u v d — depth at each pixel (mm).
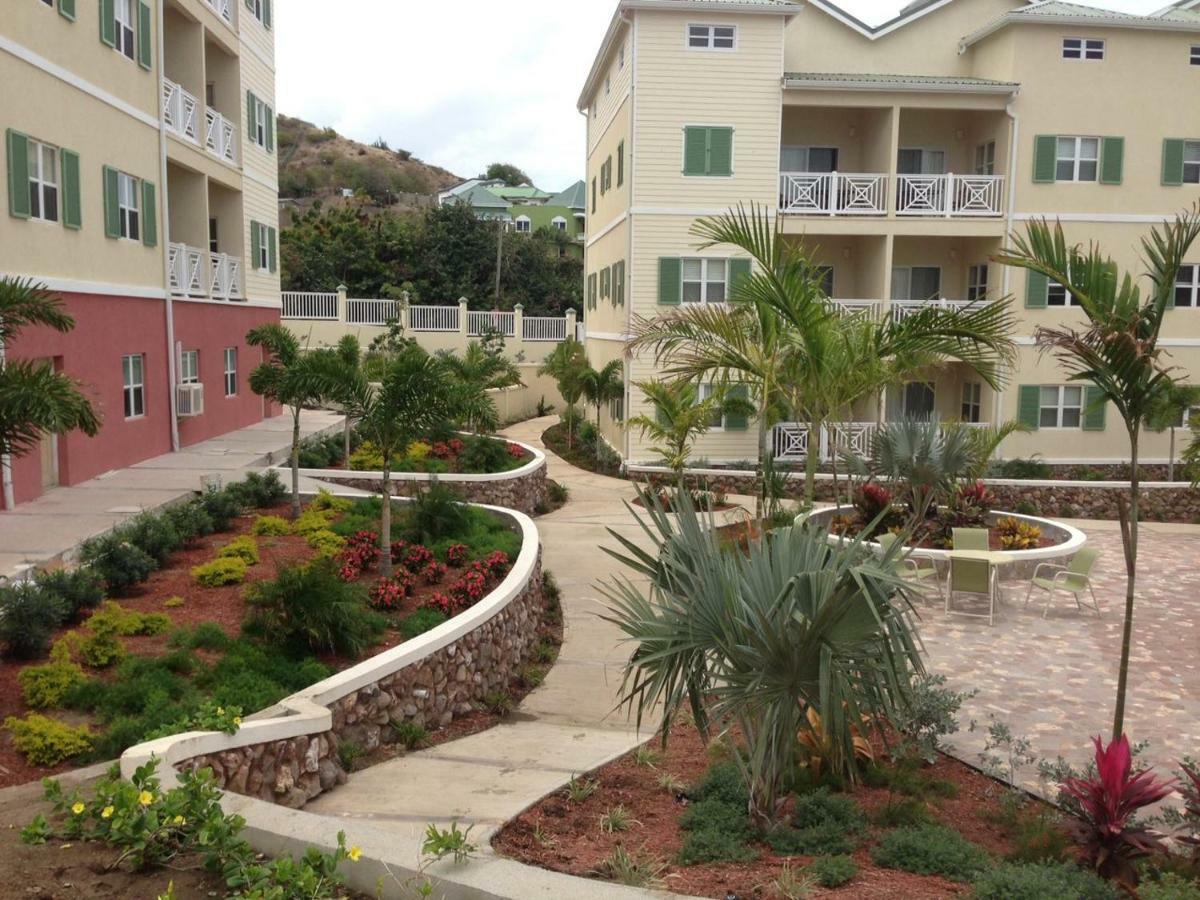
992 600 11977
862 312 12312
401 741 7895
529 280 52500
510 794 6523
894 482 15344
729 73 22828
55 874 4246
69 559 10492
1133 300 6984
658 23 22578
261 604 8688
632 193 23031
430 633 8695
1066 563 14219
